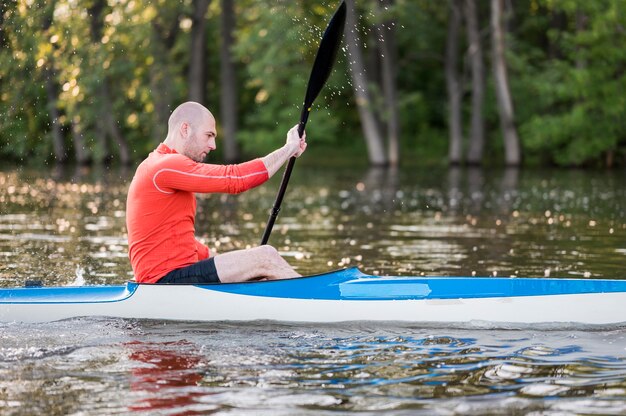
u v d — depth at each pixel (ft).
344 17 28.17
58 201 68.80
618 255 38.78
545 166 141.28
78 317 24.95
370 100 146.30
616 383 18.99
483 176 110.63
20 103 87.71
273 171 25.70
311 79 27.96
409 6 140.15
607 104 127.75
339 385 18.86
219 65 172.14
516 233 47.88
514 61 137.59
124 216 57.16
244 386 18.76
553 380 19.24
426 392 18.40
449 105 158.81
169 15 131.44
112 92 126.11
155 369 20.08
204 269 25.11
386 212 61.41
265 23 137.59
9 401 17.74
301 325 24.62
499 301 24.73
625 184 93.66
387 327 24.49
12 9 74.08
